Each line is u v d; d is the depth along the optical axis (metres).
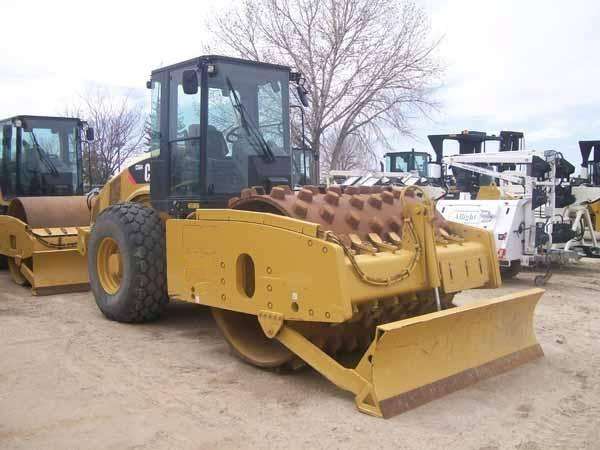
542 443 3.79
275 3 16.66
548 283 9.95
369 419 4.09
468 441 3.80
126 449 3.71
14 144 10.86
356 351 5.39
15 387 4.73
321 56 16.55
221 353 5.61
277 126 6.46
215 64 6.08
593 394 4.62
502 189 11.07
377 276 4.46
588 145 13.34
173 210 6.39
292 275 4.49
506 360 5.09
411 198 5.62
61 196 10.55
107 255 6.93
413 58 16.81
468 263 5.30
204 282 5.29
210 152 6.08
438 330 4.45
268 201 4.90
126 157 23.47
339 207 5.04
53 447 3.73
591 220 12.26
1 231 9.25
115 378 4.94
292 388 4.68
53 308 7.48
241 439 3.83
